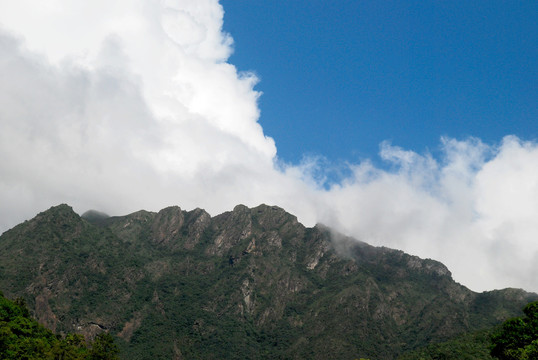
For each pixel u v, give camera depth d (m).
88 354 165.12
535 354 110.75
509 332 124.94
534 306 128.88
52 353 147.88
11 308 166.12
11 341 139.12
